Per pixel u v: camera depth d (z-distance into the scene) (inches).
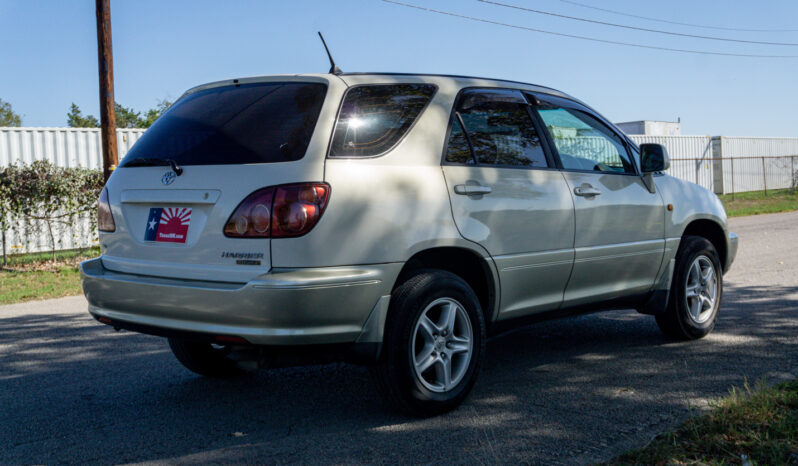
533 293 173.5
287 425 149.9
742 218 821.2
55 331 257.1
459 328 157.5
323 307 133.2
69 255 534.6
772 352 201.8
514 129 175.9
